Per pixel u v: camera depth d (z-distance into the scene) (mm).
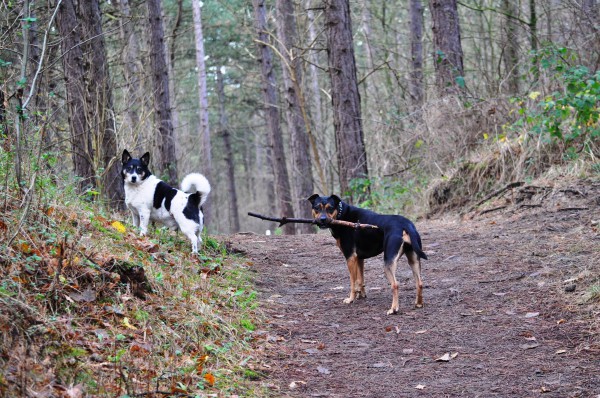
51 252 5379
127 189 7922
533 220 9539
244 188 53781
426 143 13141
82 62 10414
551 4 13883
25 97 7605
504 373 4938
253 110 35125
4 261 4859
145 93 14109
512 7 16641
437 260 8578
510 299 6711
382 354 5508
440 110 12906
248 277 7875
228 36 30141
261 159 53844
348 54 14320
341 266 8836
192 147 24766
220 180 46969
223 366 4938
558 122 10477
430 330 6035
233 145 44000
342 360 5391
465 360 5266
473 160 12047
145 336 4820
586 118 10086
